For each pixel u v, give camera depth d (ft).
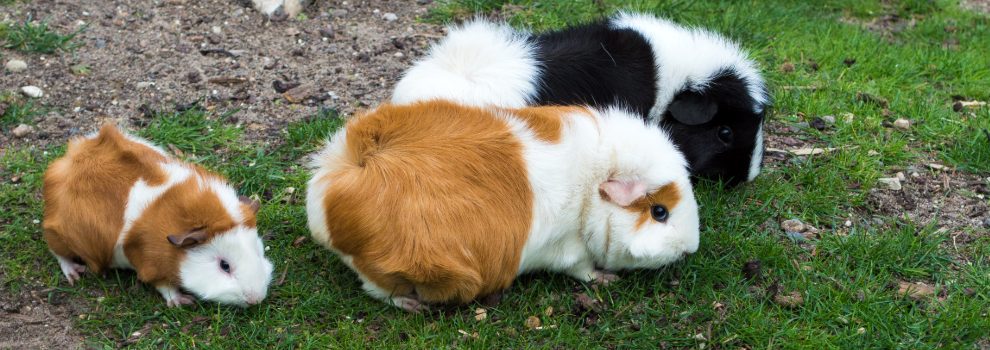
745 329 3.49
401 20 5.03
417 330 3.46
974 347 3.48
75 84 4.40
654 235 3.50
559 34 4.16
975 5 6.40
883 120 4.57
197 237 3.34
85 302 3.51
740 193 4.05
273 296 3.54
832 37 5.28
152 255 3.41
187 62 4.59
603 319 3.52
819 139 4.42
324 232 3.44
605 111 3.60
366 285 3.47
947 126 4.49
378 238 3.36
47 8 4.81
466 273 3.37
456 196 3.34
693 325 3.52
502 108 3.50
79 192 3.46
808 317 3.55
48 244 3.55
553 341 3.46
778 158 4.29
